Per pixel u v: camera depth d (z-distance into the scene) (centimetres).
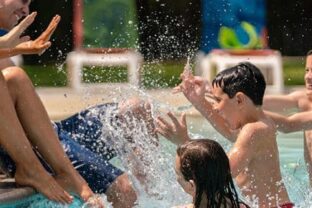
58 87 2064
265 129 710
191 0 2697
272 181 711
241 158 691
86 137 763
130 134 755
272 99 934
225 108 735
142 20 2658
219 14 2303
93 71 2039
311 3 2742
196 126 1347
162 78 2116
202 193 552
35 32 2675
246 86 723
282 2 2753
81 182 669
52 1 2703
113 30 2270
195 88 767
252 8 2288
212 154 554
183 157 562
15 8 726
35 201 661
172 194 728
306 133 851
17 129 651
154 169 743
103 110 772
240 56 2016
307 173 862
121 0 2281
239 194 707
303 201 768
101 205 662
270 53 2023
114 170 714
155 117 760
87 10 2273
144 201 726
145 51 2562
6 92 653
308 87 926
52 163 671
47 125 672
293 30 2752
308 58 923
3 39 641
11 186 657
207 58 2030
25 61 2605
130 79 1934
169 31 2664
